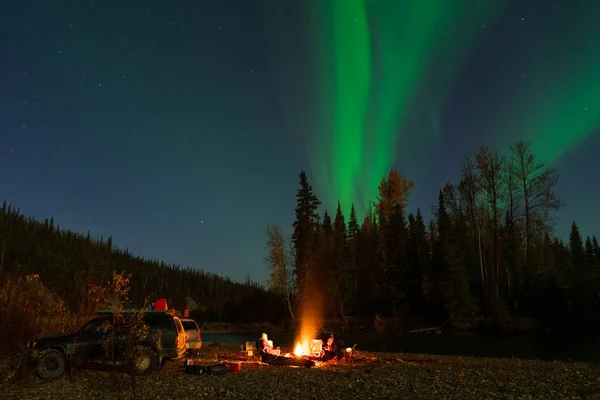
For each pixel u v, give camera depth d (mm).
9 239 88312
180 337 14859
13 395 10875
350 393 11055
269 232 54812
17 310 14797
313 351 18594
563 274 47188
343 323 50094
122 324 14102
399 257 51312
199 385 12102
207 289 127562
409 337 38969
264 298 74875
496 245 45062
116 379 12164
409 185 55688
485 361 18875
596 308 41031
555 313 41125
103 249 124562
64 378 13016
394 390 11367
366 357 19312
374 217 61781
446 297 43594
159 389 11578
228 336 52156
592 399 10312
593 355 24703
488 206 45906
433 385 12008
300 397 10617
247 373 14375
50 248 95500
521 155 43438
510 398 10375
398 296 49188
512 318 40469
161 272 133500
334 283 54188
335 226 63312
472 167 45375
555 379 12938
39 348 13461
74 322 15773
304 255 54969
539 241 45688
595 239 69375
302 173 57844
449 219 49812
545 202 41656
